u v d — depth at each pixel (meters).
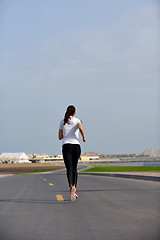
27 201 8.87
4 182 18.95
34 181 20.03
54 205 7.98
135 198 8.91
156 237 4.57
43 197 9.92
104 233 4.88
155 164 69.50
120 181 17.45
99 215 6.40
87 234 4.86
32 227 5.46
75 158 8.47
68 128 8.35
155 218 5.96
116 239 4.51
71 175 8.42
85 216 6.34
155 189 11.62
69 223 5.71
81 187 13.35
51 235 4.87
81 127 8.35
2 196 10.28
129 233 4.84
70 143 8.34
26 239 4.68
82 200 8.75
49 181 19.95
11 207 7.72
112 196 9.55
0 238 4.77
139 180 18.45
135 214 6.39
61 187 14.34
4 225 5.66
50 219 6.13
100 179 20.06
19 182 18.86
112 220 5.86
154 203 7.85
